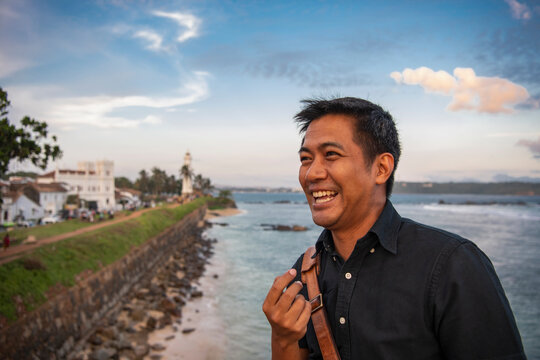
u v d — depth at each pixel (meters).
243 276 28.23
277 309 1.37
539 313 16.91
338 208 1.47
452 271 1.24
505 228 59.50
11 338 10.01
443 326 1.22
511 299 19.30
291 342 1.39
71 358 12.55
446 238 1.34
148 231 33.41
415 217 84.88
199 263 33.34
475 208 136.12
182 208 63.59
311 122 1.59
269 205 197.50
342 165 1.44
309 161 1.58
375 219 1.51
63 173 78.56
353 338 1.37
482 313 1.17
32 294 12.15
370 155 1.48
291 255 38.25
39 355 10.98
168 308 18.52
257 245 46.06
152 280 26.80
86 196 79.56
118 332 14.77
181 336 15.41
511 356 1.12
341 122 1.48
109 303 17.69
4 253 17.11
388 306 1.32
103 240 22.59
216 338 15.27
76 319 13.94
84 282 15.73
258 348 14.33
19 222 45.50
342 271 1.46
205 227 70.19
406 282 1.31
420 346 1.26
